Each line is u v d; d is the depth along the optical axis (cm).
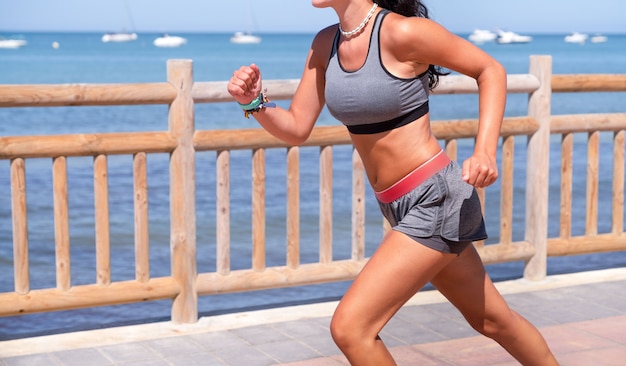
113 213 1015
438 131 509
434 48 259
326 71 277
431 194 266
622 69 5606
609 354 404
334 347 422
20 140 418
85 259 807
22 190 425
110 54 8200
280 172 1280
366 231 927
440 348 415
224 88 455
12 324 591
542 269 550
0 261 812
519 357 300
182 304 460
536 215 545
